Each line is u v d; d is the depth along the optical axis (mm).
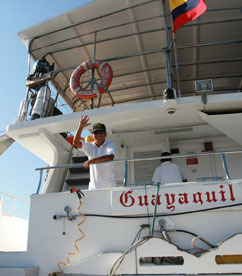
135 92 7594
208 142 6238
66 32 6230
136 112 4832
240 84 7238
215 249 3016
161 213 3510
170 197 3547
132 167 6266
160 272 3023
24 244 7207
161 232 3424
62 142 6023
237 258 2984
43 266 3623
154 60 6660
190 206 3465
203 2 5008
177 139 6246
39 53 6691
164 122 5312
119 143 6379
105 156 3875
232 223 3350
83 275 3311
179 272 2994
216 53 6441
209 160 6113
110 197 3727
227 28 5906
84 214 3711
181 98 4621
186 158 6230
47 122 5070
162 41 6297
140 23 5984
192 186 3541
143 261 3305
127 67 6895
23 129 5199
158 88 7438
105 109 4918
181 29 5918
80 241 3621
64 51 6617
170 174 4434
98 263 3324
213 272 2939
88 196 3795
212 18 5789
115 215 3611
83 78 7039
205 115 4723
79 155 6555
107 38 6293
